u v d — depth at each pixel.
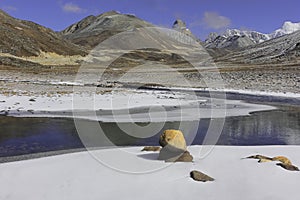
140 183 7.31
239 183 7.17
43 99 27.56
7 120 18.66
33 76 59.69
